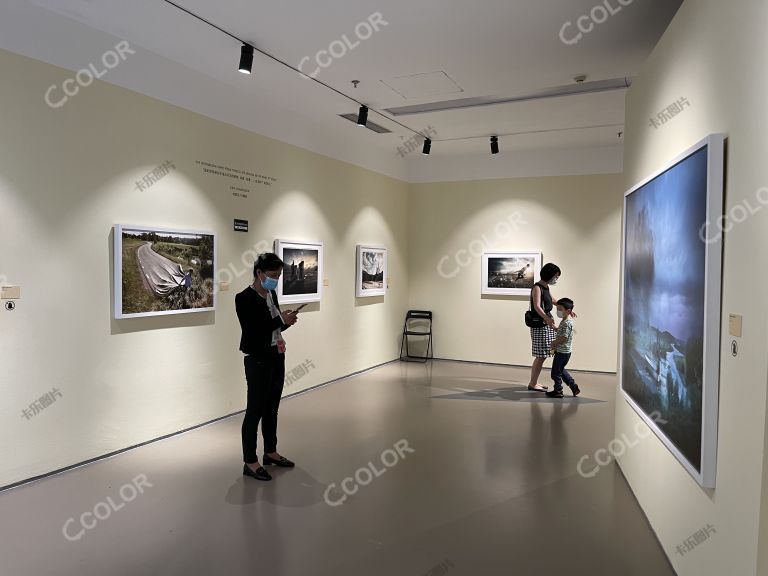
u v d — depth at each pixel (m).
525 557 2.97
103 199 4.27
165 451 4.59
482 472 4.25
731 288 2.11
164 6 3.82
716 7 2.32
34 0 3.73
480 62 4.79
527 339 8.80
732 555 2.05
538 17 3.91
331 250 7.30
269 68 5.02
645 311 3.35
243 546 3.05
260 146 5.93
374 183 8.38
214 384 5.44
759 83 1.88
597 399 6.68
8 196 3.64
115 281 4.33
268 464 4.34
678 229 2.68
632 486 3.84
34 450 3.88
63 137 3.96
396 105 6.14
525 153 8.75
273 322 4.00
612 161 8.23
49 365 3.93
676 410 2.69
